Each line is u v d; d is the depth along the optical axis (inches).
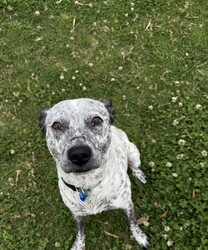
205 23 28.7
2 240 20.8
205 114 23.7
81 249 19.9
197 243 19.3
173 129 23.7
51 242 20.7
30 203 22.1
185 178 21.4
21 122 25.3
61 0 31.0
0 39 29.5
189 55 27.0
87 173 15.2
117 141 18.0
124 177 17.2
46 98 26.1
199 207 20.1
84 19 29.9
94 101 15.8
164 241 19.6
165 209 20.7
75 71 27.0
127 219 21.0
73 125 14.6
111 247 20.2
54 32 29.6
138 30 28.8
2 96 26.6
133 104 25.2
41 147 24.0
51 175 22.9
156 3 30.0
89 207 16.9
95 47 28.4
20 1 31.2
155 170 21.9
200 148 22.2
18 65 28.1
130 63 27.3
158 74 26.4
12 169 23.4
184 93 25.1
